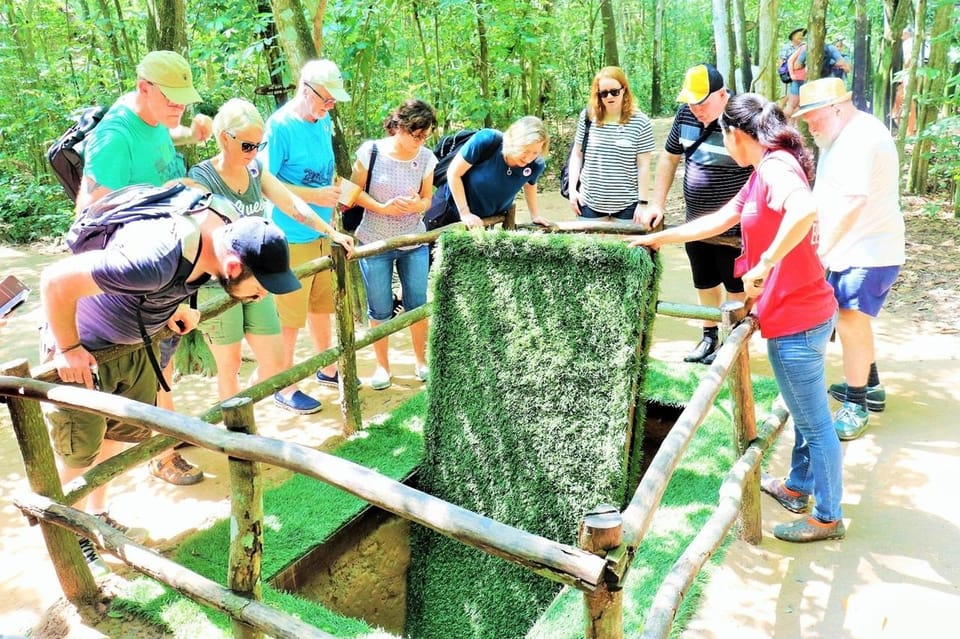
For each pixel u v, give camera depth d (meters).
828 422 2.82
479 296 3.38
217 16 6.46
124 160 2.96
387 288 4.36
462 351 3.44
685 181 4.32
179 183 2.49
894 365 4.48
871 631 2.43
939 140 7.79
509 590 3.20
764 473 3.33
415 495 1.76
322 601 3.02
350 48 6.73
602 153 4.70
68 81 10.97
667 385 4.18
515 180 4.32
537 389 3.25
